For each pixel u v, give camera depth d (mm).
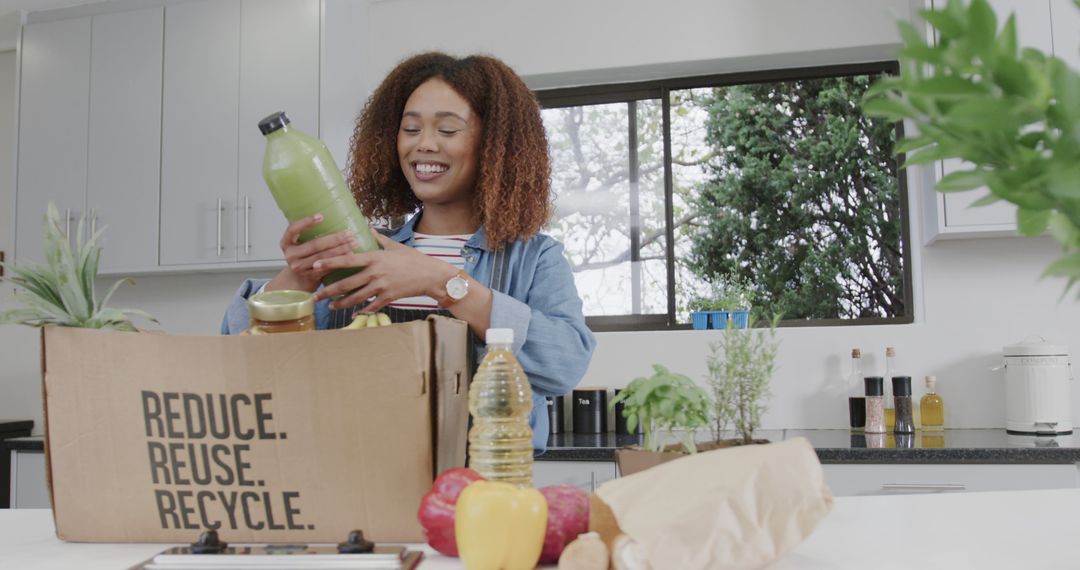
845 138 3246
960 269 3004
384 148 1498
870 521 934
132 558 818
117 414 870
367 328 828
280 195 1035
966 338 2977
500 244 1364
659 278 3293
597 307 3326
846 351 3039
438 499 780
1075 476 2285
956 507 1013
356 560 734
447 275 1094
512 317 1128
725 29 3193
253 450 848
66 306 907
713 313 3143
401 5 3492
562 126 3441
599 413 3027
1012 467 2316
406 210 1555
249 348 842
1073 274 374
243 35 3256
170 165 3275
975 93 363
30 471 3012
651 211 3338
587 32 3301
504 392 874
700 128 3348
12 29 3652
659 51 3236
